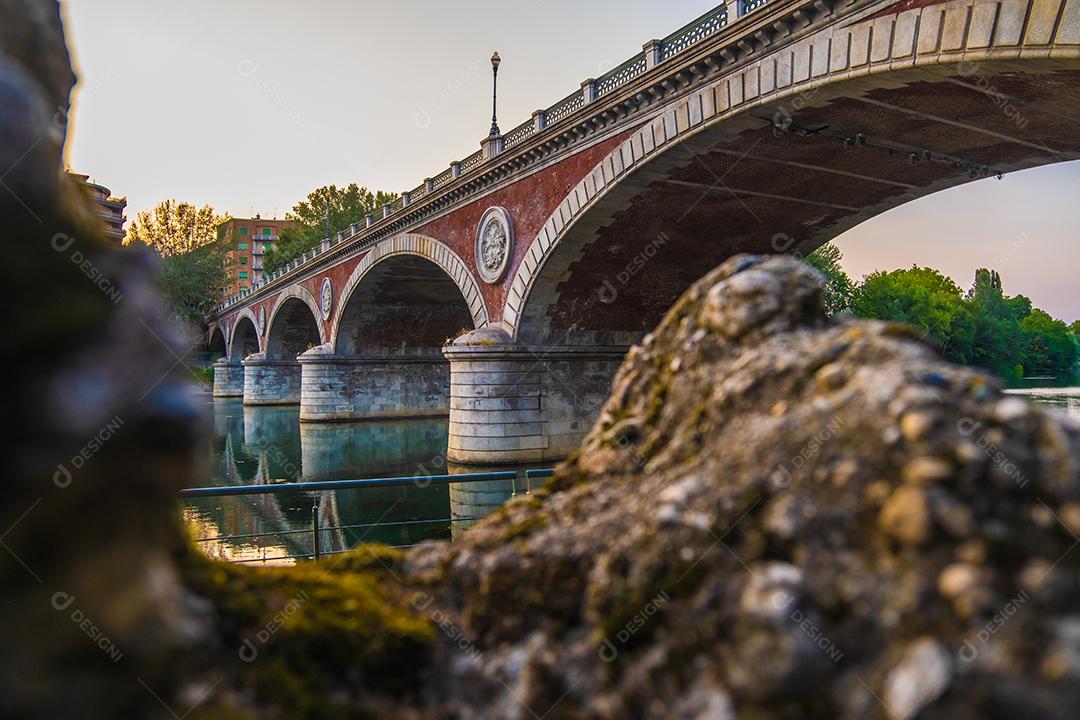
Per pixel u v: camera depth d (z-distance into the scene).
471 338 23.91
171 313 1.58
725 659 1.40
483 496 17.70
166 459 1.38
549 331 24.58
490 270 25.12
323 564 2.20
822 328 1.98
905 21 11.77
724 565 1.51
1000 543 1.25
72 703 1.22
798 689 1.28
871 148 17.77
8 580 1.18
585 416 25.09
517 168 23.52
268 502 16.92
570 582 1.77
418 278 37.16
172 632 1.48
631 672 1.54
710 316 2.11
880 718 1.20
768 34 14.41
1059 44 9.55
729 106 15.52
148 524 1.41
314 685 1.73
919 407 1.41
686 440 1.90
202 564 1.91
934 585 1.25
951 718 1.15
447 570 2.03
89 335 1.30
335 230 78.31
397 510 16.22
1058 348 79.75
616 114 18.91
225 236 86.12
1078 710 1.11
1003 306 70.12
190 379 1.49
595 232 21.38
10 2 1.61
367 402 43.50
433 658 1.86
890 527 1.33
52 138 1.58
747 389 1.80
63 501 1.24
